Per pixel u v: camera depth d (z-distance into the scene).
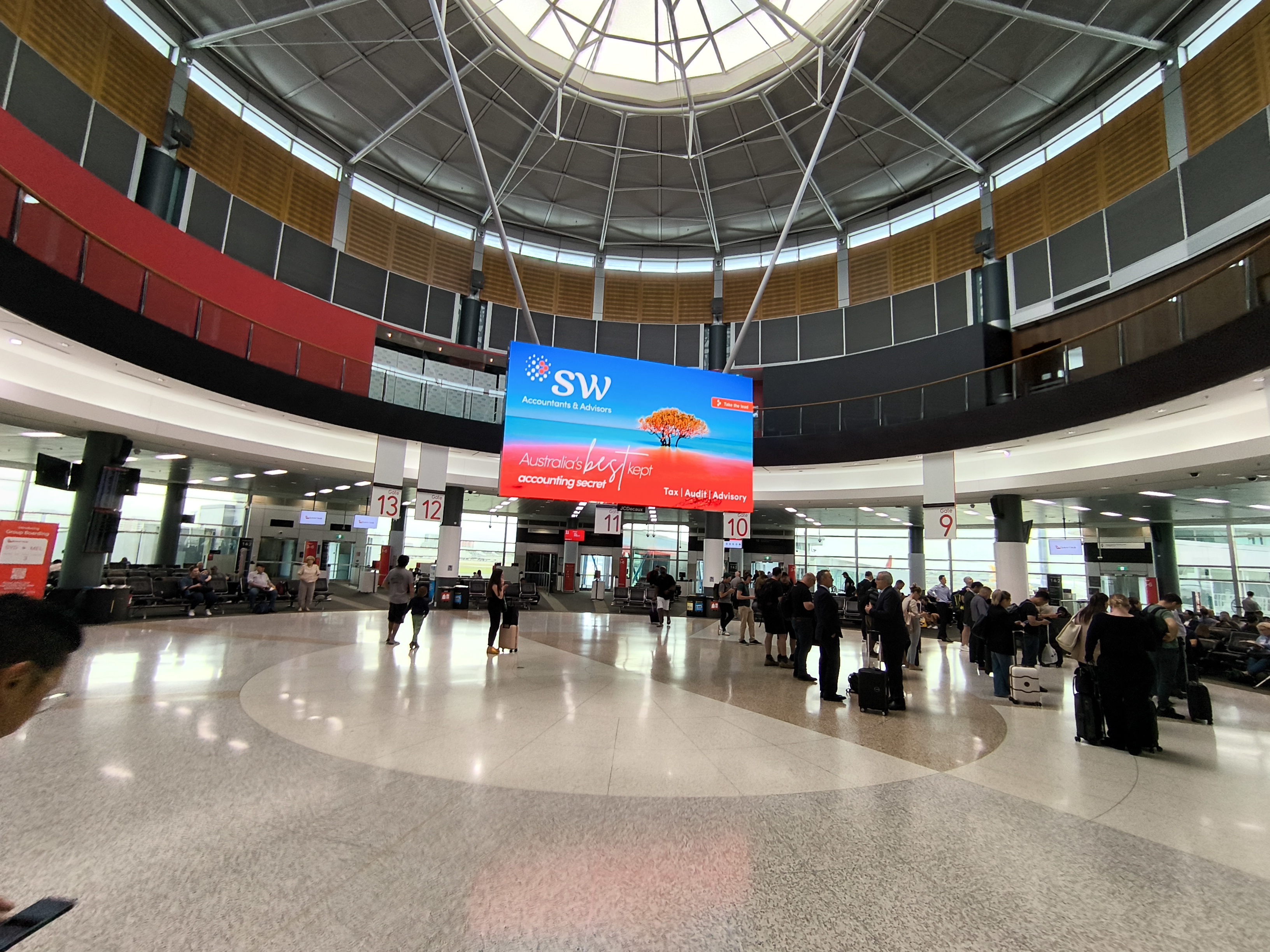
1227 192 14.40
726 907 2.83
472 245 25.25
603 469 12.91
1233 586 19.92
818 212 24.97
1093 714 6.02
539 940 2.50
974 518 24.09
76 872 2.88
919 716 7.03
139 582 13.52
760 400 25.62
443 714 6.18
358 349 20.97
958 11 16.31
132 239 15.05
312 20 17.36
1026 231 19.73
